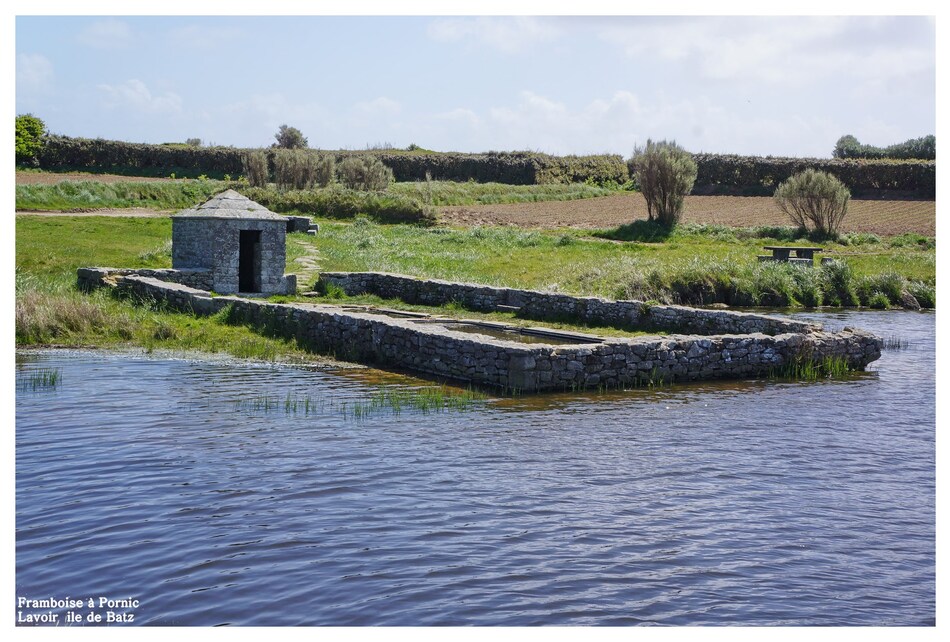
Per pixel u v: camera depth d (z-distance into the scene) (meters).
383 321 19.09
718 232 49.47
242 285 27.95
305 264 32.44
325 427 13.49
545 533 9.58
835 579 8.75
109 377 16.55
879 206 64.25
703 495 10.97
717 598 8.27
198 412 14.16
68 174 70.25
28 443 12.31
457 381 17.20
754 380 18.58
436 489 10.82
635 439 13.35
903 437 13.97
